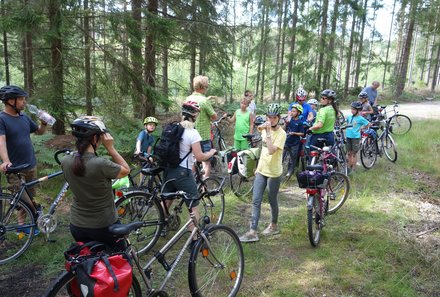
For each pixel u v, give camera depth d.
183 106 4.20
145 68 10.04
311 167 4.87
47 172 6.39
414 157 9.59
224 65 11.98
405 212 6.11
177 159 4.14
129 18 8.11
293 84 21.42
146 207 4.20
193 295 3.32
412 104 23.11
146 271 3.07
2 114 4.35
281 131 4.82
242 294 3.79
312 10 20.33
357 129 7.82
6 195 4.19
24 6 6.99
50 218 4.42
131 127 8.58
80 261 2.45
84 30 8.12
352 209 6.15
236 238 3.77
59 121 8.53
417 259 4.52
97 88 8.60
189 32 11.19
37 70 8.79
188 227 3.40
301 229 5.27
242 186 7.12
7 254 4.35
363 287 3.96
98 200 2.74
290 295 3.79
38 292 3.71
